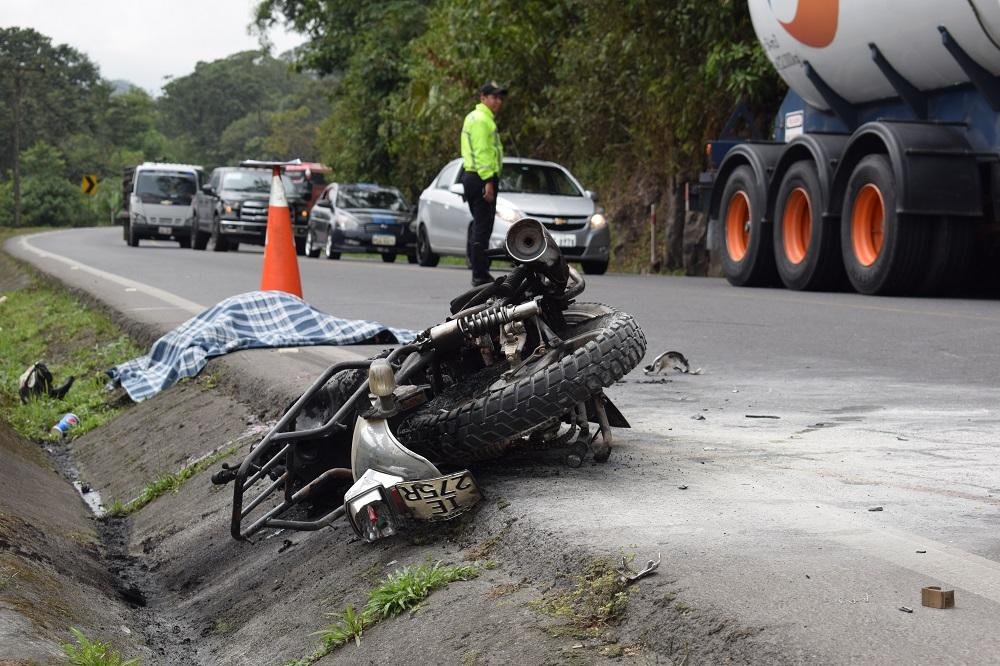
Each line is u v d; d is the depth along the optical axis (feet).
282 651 12.86
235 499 14.90
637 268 82.99
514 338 14.82
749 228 49.90
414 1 124.36
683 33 70.85
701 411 19.54
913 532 11.39
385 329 29.48
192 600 16.25
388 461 13.26
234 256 85.81
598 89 82.23
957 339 28.48
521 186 64.49
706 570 10.12
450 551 12.80
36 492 21.43
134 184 120.06
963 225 40.16
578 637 9.84
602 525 11.76
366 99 126.00
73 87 474.90
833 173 44.32
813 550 10.71
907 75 41.39
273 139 483.51
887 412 18.86
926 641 8.44
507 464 15.17
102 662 11.96
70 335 39.96
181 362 28.63
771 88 61.93
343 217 88.48
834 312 35.58
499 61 92.89
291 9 139.85
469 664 10.12
